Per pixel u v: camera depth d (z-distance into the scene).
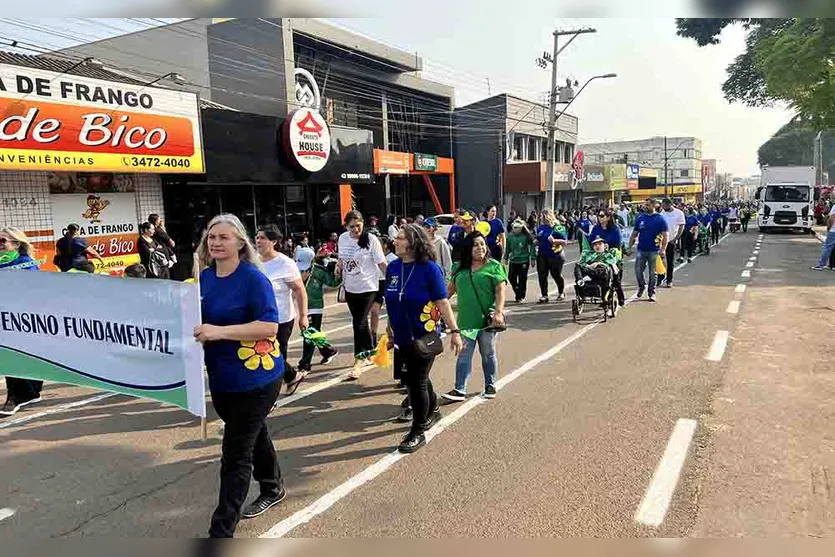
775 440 4.93
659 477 4.32
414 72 32.06
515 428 5.35
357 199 28.19
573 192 46.94
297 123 17.20
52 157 11.23
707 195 103.81
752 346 8.13
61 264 10.16
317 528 3.76
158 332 3.80
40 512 4.08
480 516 3.86
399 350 5.05
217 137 15.10
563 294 12.87
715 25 28.41
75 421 5.83
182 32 24.25
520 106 38.31
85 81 11.74
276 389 3.60
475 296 6.01
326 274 7.33
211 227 3.50
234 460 3.51
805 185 34.16
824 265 17.23
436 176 34.34
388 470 4.57
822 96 20.48
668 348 8.13
